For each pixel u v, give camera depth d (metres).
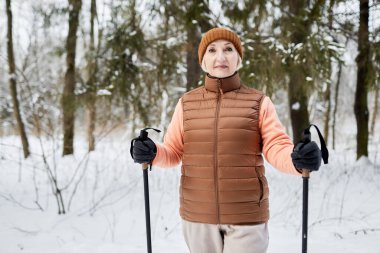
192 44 6.77
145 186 1.91
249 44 6.16
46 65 11.65
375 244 3.25
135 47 6.83
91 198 4.79
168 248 3.28
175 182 5.68
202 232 1.78
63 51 8.48
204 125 1.74
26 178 5.76
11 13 8.27
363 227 3.80
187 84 7.38
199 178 1.74
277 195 5.08
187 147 1.79
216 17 6.58
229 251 1.74
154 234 3.65
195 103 1.82
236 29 6.52
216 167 1.71
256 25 6.34
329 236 3.54
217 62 1.77
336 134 19.67
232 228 1.73
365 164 7.22
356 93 7.57
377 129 20.56
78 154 8.29
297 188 5.35
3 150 6.63
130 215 4.21
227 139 1.69
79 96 7.07
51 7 8.42
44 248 3.21
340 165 7.17
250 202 1.70
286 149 1.63
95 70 7.22
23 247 3.22
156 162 1.86
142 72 7.14
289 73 6.02
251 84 6.05
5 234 3.50
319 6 6.02
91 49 7.42
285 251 3.14
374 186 5.66
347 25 6.77
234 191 1.69
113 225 3.85
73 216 4.12
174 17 6.70
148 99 7.42
